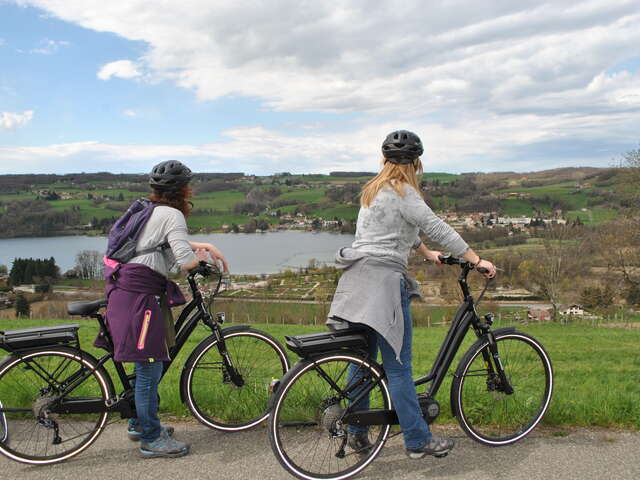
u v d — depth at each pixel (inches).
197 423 144.2
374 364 121.1
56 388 125.4
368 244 116.8
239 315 1519.4
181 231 123.9
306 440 127.2
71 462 121.7
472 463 119.6
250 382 145.0
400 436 134.6
